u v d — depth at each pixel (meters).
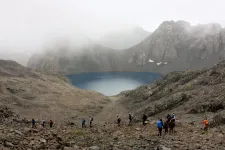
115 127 47.97
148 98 115.56
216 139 28.84
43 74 185.88
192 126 42.69
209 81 89.38
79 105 117.50
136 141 26.17
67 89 149.38
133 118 78.56
